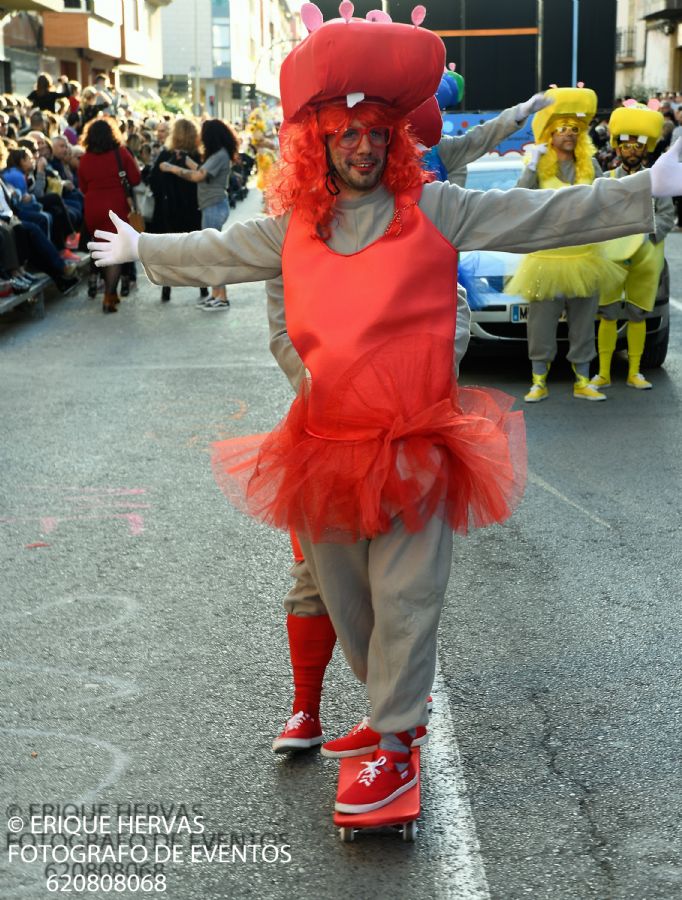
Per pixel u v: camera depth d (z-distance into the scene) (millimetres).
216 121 13016
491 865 2984
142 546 5449
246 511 3219
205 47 70500
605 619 4551
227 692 3961
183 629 4488
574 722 3729
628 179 3035
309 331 3031
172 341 11117
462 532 3133
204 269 3203
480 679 4051
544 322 8188
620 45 65062
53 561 5254
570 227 3047
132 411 8242
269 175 3146
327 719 3744
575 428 7617
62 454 7109
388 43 2916
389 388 2996
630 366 8836
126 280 14164
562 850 3043
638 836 3100
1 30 27609
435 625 3049
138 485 6441
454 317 3078
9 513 5961
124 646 4336
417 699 3047
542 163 7918
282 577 5047
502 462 3119
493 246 3084
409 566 3023
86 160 12953
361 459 2992
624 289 8586
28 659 4227
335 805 3123
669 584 4910
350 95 2943
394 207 3053
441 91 6754
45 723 3748
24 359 10320
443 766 3473
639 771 3426
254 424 7820
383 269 2998
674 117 23281
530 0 14398
